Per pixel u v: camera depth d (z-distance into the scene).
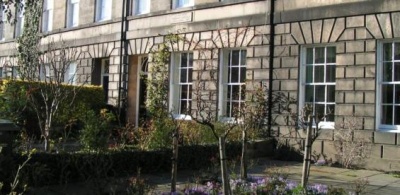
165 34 18.83
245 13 16.22
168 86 18.30
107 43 21.59
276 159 14.73
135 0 20.67
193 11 17.84
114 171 10.25
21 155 9.13
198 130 13.98
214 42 16.98
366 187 10.23
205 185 9.10
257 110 14.92
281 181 8.58
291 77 14.91
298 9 14.82
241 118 14.88
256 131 14.77
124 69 20.67
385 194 9.59
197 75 16.80
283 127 14.92
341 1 13.94
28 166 9.12
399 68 13.02
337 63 13.95
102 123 11.35
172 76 18.50
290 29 15.01
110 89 21.30
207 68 17.05
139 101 20.58
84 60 22.69
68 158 9.86
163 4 19.08
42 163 9.51
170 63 18.52
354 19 13.65
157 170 11.70
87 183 9.51
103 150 10.69
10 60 24.17
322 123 14.15
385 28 13.02
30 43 22.50
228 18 16.61
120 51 20.81
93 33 22.41
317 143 14.08
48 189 9.17
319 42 14.34
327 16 14.16
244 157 9.73
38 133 14.94
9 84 15.14
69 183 9.81
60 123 13.41
